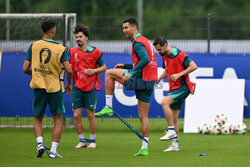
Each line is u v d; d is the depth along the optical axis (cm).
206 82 4659
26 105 4684
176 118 3275
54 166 2569
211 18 4941
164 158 2898
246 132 4528
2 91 4688
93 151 3241
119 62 4688
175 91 3173
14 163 2661
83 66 3416
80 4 13525
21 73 4688
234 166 2619
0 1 12588
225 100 4625
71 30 4716
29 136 4169
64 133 4419
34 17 4706
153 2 13950
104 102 4628
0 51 4706
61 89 2831
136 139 3997
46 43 2802
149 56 2878
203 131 4412
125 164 2656
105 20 4919
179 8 13425
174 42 5094
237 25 5103
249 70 4697
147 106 2947
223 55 4712
